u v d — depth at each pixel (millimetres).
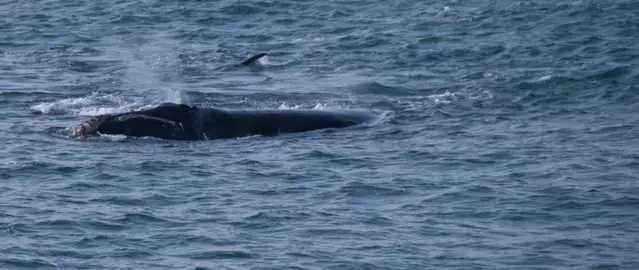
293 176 107500
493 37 196125
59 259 82625
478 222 93125
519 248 86750
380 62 180500
